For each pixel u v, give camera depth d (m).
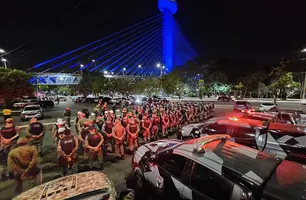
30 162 4.21
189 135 6.58
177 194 2.96
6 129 5.54
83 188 3.03
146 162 3.80
